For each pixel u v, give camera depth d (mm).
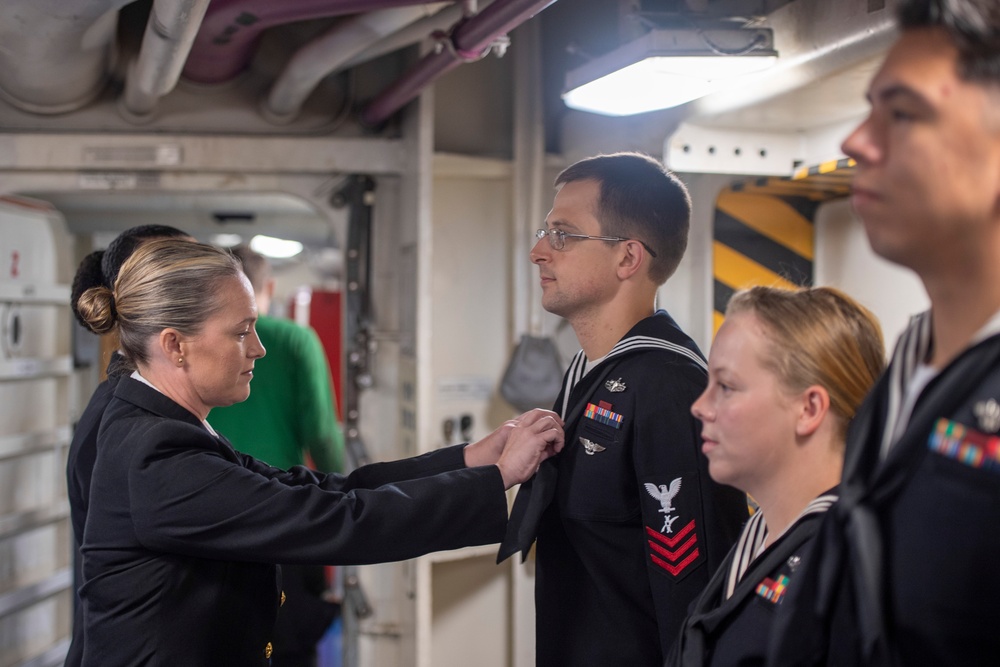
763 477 1192
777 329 1155
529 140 3602
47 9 2150
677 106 2496
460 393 3619
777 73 2088
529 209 3615
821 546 1021
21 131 3260
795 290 1215
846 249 2930
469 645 3639
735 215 2900
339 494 1694
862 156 890
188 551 1651
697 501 1576
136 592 1653
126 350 1812
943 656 892
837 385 1143
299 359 3588
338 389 6074
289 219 5156
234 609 1742
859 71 1954
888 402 987
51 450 4016
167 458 1661
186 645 1670
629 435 1632
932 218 850
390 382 3555
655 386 1614
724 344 1198
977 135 824
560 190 1807
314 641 3760
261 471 2027
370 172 3443
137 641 1647
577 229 1739
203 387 1797
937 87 830
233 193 3484
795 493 1172
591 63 2203
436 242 3592
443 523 1687
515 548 1651
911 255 888
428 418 3193
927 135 838
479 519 1707
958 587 864
